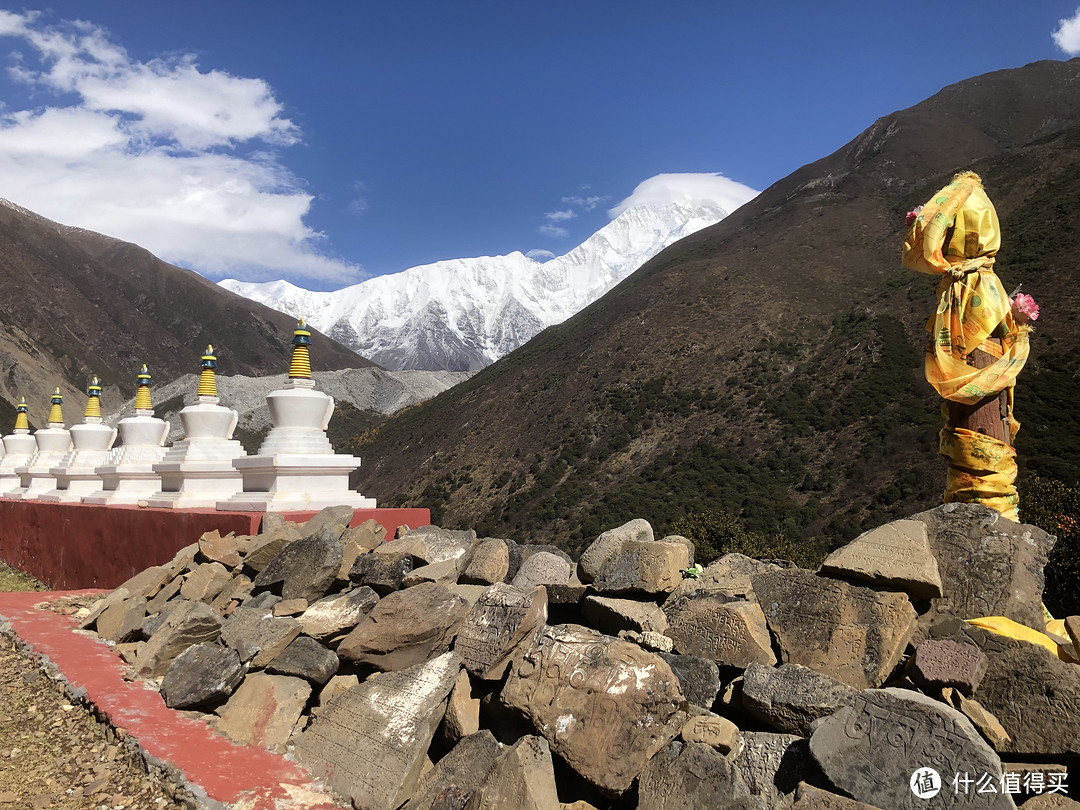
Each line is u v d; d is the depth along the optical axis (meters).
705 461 49.56
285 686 6.29
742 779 4.19
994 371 5.27
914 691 4.08
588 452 58.94
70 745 6.19
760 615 5.16
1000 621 4.44
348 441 102.31
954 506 5.12
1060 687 3.91
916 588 4.70
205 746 5.78
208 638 7.45
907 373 50.12
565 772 4.71
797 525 40.00
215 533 9.07
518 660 5.22
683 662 5.02
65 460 19.33
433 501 64.06
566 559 6.98
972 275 5.42
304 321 11.36
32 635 8.80
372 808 4.90
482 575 6.84
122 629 8.52
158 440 16.75
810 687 4.39
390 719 5.45
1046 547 4.82
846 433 46.62
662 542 5.98
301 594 7.27
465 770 4.86
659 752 4.43
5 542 18.00
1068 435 34.66
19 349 135.75
